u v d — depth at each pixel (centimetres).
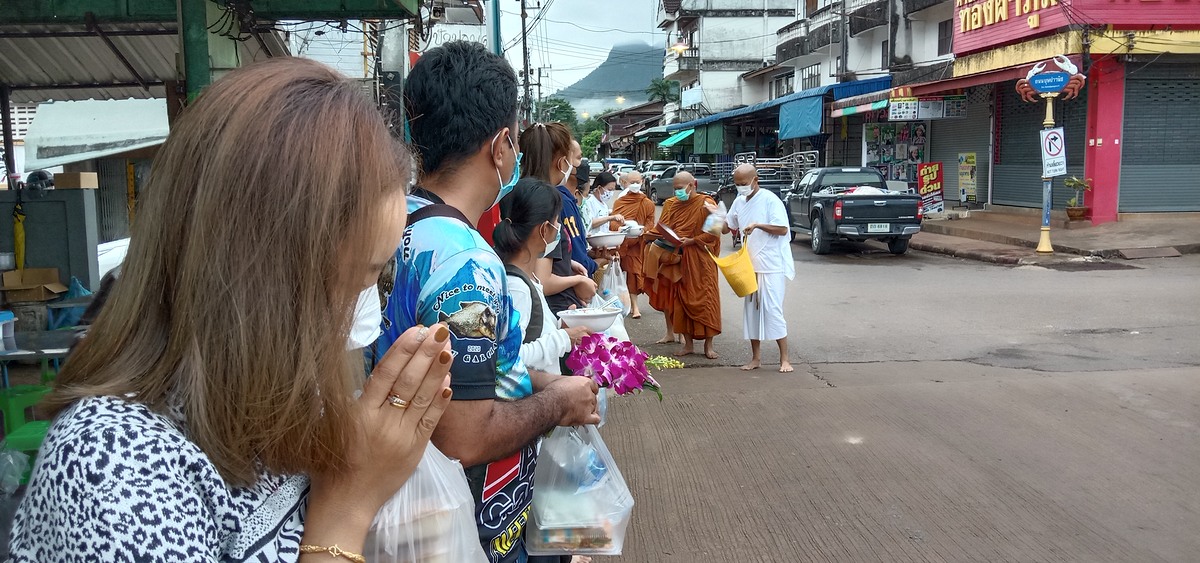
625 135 6588
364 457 109
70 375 100
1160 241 1391
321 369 99
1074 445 470
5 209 634
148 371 97
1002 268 1310
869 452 465
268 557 101
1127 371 632
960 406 547
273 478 103
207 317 95
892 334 834
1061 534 361
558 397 187
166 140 102
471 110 179
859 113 2362
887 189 1659
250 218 96
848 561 341
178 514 91
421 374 111
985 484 417
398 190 106
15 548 93
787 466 447
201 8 500
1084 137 1631
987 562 337
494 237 254
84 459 88
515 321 185
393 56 743
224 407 96
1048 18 1625
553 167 387
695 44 4622
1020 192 1878
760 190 678
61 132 863
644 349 789
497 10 1489
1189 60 1573
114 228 977
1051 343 770
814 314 954
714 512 392
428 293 161
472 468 176
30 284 603
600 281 788
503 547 184
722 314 983
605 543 218
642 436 502
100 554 86
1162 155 1608
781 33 3569
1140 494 401
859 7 2697
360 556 109
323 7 572
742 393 596
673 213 737
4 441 307
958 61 1944
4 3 531
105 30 602
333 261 99
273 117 98
